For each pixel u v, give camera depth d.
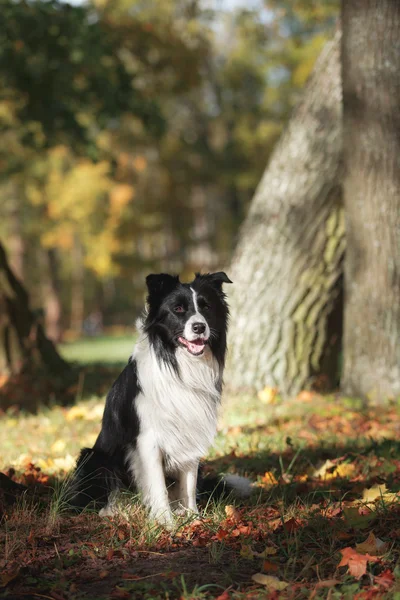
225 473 5.41
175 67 20.23
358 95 8.05
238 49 29.80
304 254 9.20
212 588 3.35
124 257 32.91
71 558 3.76
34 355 9.85
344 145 8.36
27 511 4.35
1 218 32.81
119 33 18.36
